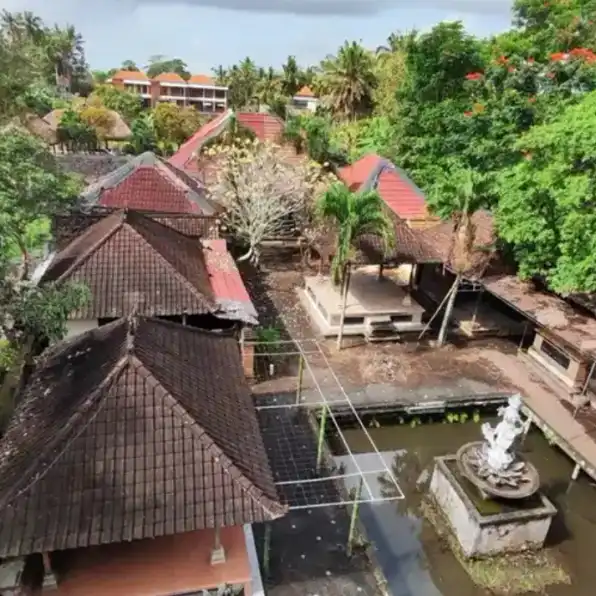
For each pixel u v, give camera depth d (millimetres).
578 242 18906
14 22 23219
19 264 21344
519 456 16422
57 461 10094
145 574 11203
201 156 34094
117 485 10039
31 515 9555
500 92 29875
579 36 32344
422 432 20250
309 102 82188
